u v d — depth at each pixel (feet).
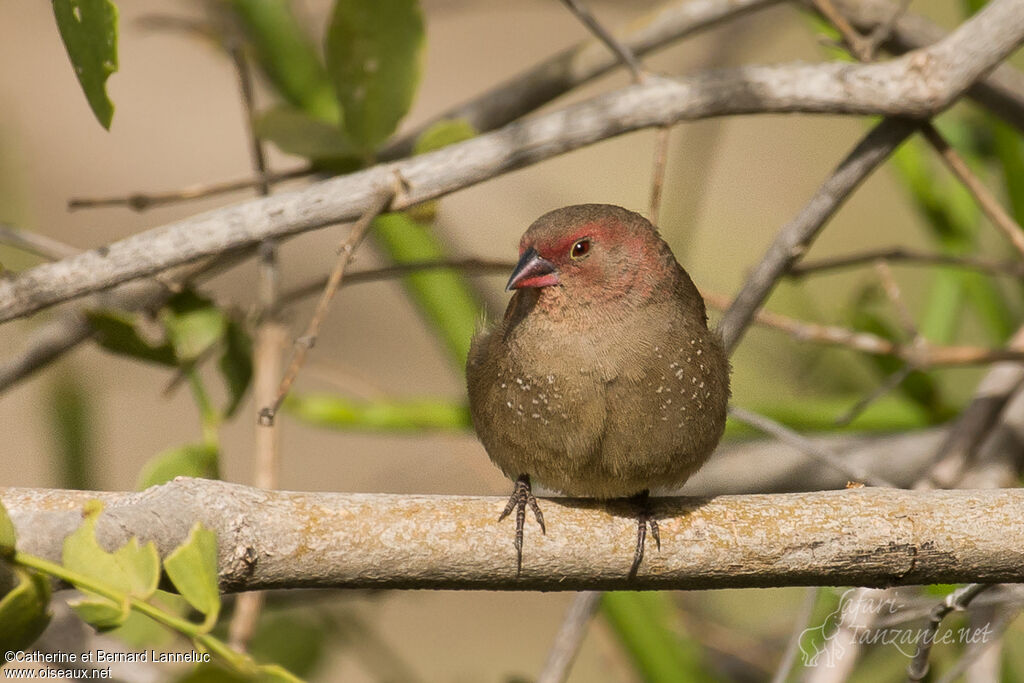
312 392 49.08
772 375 42.68
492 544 22.12
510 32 60.70
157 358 28.55
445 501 22.36
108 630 16.38
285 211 25.66
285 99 35.29
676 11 32.68
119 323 27.84
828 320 46.93
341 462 49.96
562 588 22.76
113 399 49.83
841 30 28.40
